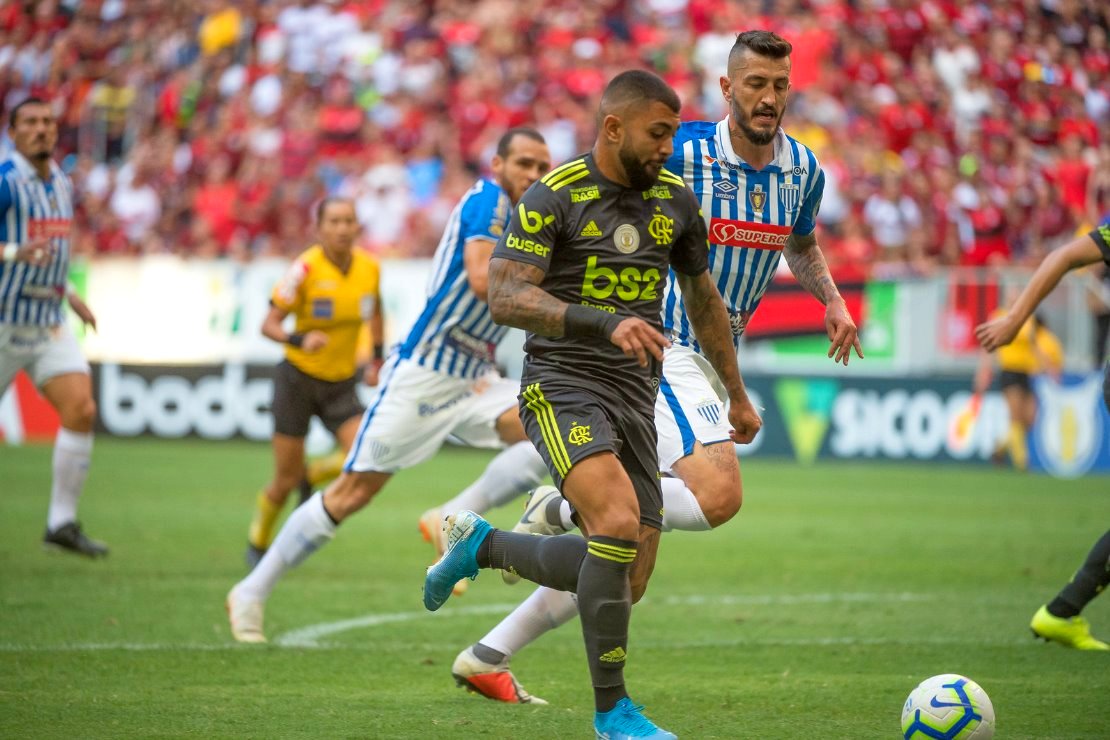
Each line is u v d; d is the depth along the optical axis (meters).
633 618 24.73
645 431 15.07
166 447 60.56
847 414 60.25
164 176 75.00
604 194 14.54
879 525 40.00
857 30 79.44
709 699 17.62
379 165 71.81
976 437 59.59
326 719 16.16
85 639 21.50
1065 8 82.44
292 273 30.77
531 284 14.21
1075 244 20.91
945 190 69.88
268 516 30.42
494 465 23.36
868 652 21.27
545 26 79.81
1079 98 79.00
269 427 62.06
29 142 29.16
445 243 23.08
